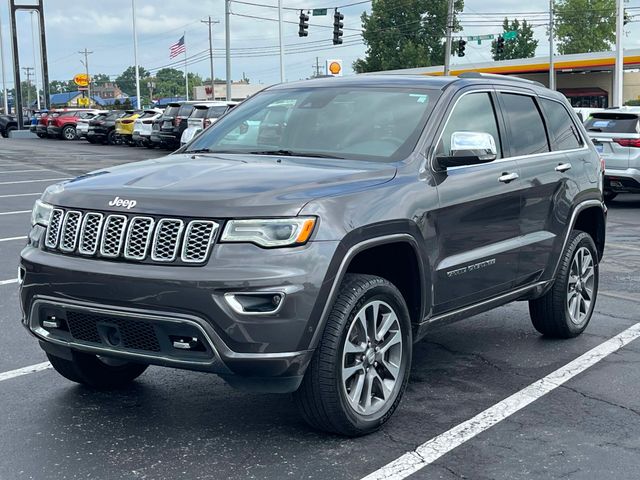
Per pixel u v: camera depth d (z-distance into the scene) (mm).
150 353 4137
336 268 4137
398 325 4641
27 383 5461
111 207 4230
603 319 7266
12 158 29422
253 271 3949
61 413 4906
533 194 5859
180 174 4551
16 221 13141
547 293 6367
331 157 5012
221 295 3930
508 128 5812
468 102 5488
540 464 4219
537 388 5398
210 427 4680
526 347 6371
